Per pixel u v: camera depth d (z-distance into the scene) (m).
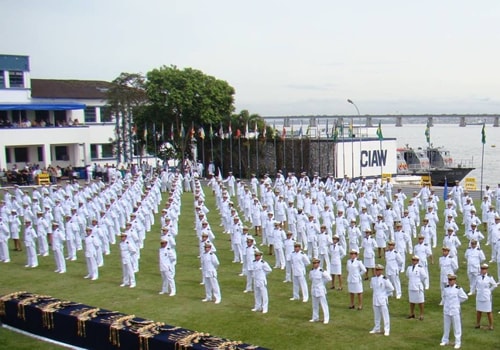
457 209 41.81
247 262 23.62
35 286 25.55
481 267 18.78
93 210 38.66
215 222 39.75
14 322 20.09
